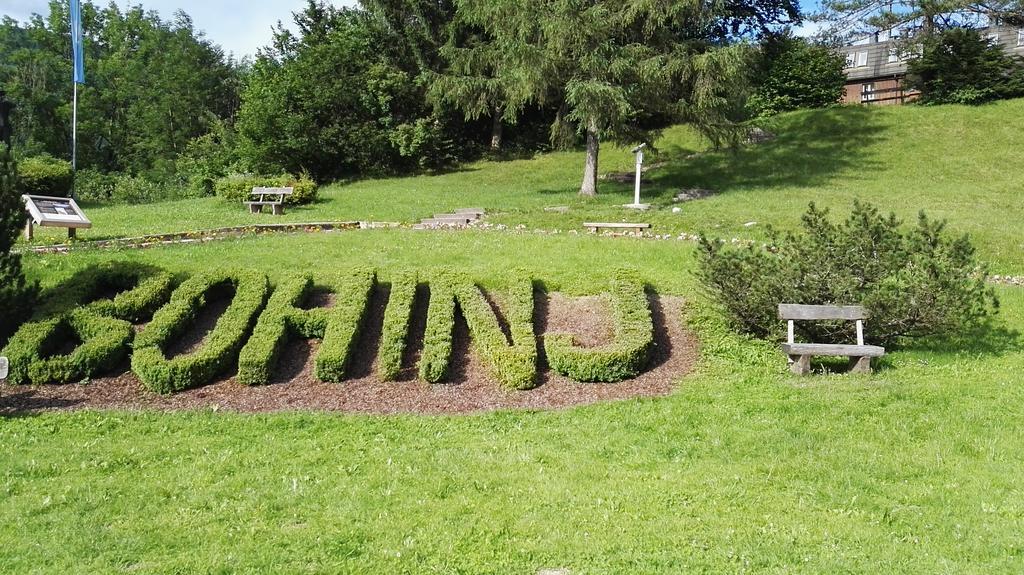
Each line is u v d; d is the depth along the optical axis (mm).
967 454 7066
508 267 13516
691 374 10086
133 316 11109
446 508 6078
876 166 23797
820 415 8234
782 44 35844
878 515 5836
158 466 7152
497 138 34188
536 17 20312
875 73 41281
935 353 10633
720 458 7141
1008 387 9031
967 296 10180
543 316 11656
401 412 9016
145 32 49250
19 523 5871
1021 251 15375
